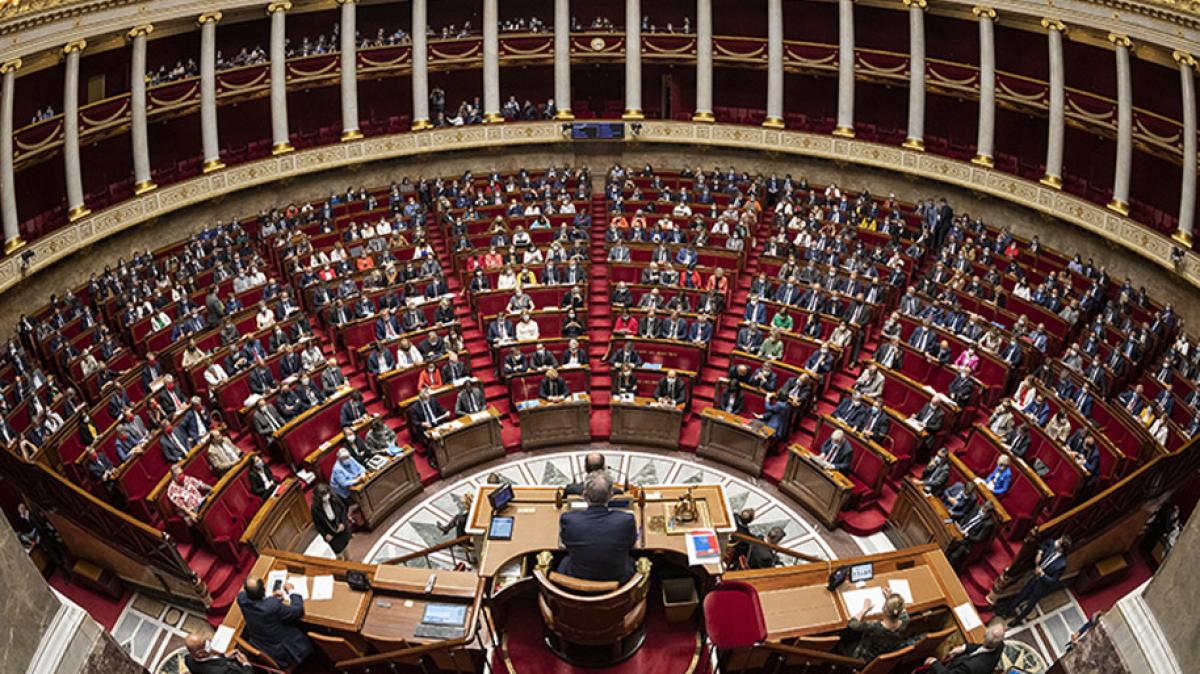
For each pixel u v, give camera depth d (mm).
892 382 18922
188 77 28453
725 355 21078
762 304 21547
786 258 24031
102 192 29359
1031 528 14938
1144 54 24938
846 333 20328
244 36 31109
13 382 19219
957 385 18484
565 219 26812
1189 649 7324
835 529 16594
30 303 24609
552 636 9805
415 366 19266
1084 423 16859
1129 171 25516
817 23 33094
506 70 34875
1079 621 14344
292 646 10672
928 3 28078
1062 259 25438
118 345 21141
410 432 18719
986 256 24469
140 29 26219
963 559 14719
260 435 17469
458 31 34125
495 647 10398
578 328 20875
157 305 22578
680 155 32688
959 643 11109
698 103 31891
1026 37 29500
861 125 33625
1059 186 26766
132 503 15406
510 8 34250
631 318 21078
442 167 32500
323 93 33469
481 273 22688
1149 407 18141
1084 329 21453
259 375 18781
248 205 29844
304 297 22656
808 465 16734
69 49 24703
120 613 14594
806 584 11578
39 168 27422
